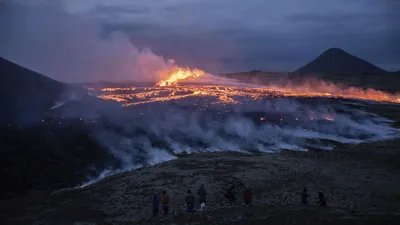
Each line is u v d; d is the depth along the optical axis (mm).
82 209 16391
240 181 20219
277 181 20422
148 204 16969
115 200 17500
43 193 19172
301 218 12203
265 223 11852
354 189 18625
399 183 19578
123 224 13758
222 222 12266
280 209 13750
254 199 17328
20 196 18906
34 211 16312
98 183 20875
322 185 19562
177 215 14141
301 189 18844
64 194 18844
